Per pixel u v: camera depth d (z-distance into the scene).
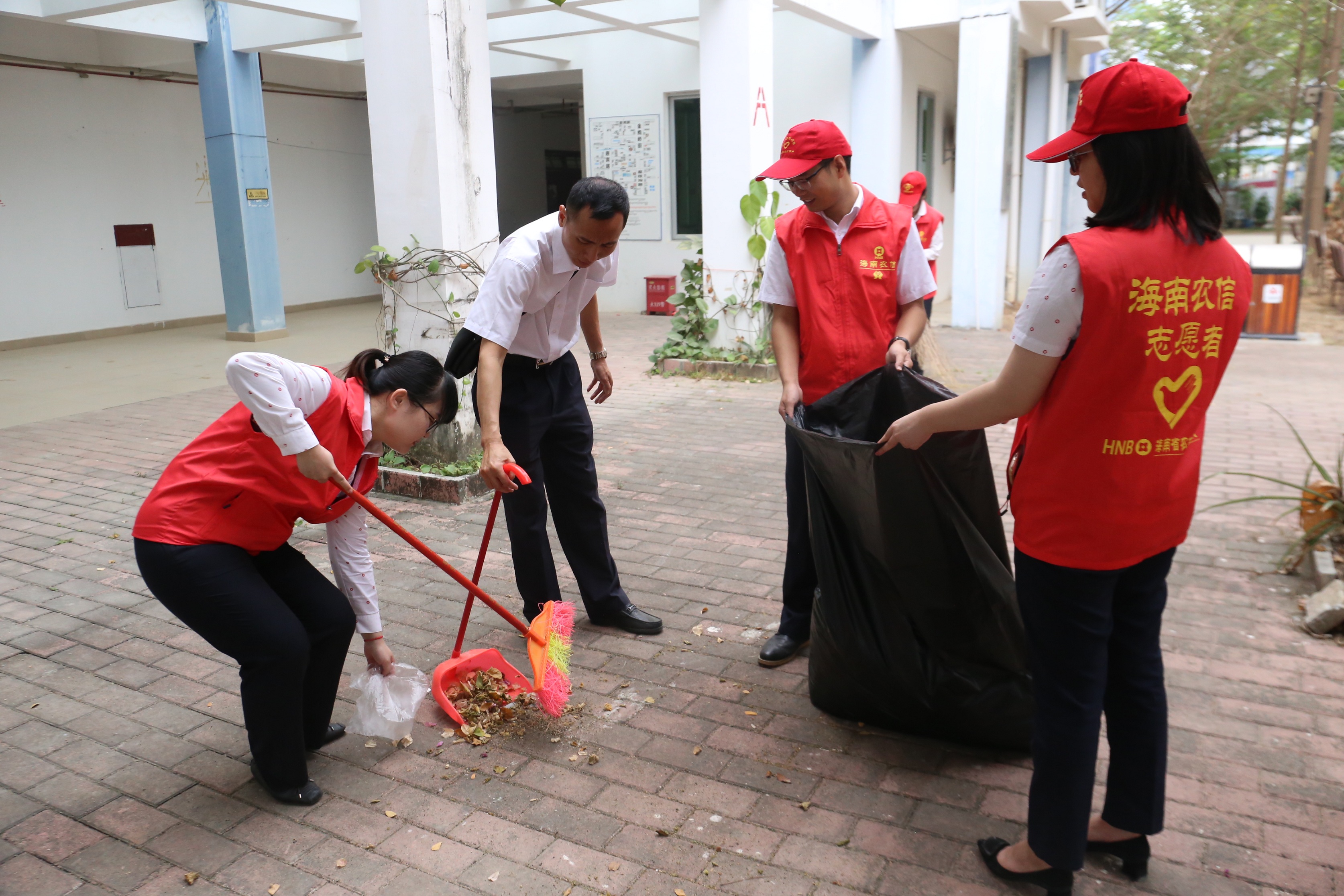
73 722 3.03
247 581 2.39
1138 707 2.11
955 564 2.53
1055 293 1.84
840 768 2.71
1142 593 2.07
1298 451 5.89
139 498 5.44
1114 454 1.90
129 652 3.51
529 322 3.17
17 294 11.08
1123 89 1.78
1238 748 2.75
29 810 2.57
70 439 6.84
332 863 2.35
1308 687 3.08
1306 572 3.98
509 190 17.97
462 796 2.62
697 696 3.14
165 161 12.54
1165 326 1.83
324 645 2.63
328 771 2.75
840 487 2.54
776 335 3.28
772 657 3.32
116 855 2.39
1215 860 2.29
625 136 13.12
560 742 2.88
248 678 2.43
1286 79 18.66
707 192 8.72
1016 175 13.41
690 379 8.75
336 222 15.16
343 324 13.12
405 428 2.55
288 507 2.42
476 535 4.72
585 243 2.94
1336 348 9.88
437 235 5.31
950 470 2.40
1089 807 2.08
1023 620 2.12
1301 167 29.42
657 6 10.62
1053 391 1.94
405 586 4.09
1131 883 2.23
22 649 3.54
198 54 10.68
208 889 2.27
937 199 13.66
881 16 11.08
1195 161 1.82
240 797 2.63
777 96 12.14
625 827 2.47
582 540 3.52
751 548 4.48
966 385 8.01
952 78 13.66
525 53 12.52
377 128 5.34
